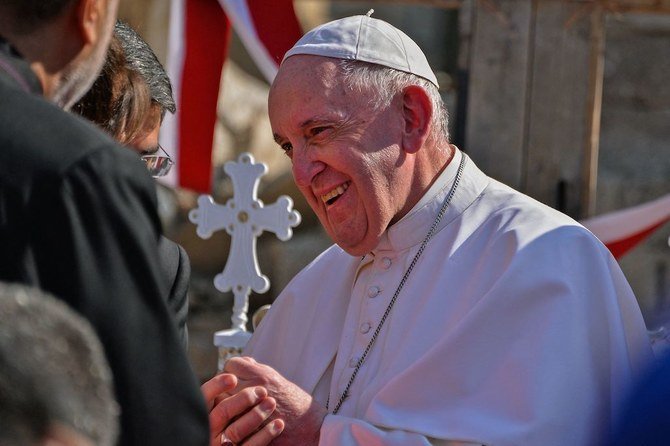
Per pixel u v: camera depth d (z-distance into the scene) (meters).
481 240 9.19
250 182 12.28
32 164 5.53
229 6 14.62
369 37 9.09
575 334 8.47
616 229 14.68
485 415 8.31
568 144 17.11
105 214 5.54
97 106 8.20
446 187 9.41
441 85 18.27
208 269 22.70
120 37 8.91
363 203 8.93
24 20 6.14
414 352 8.85
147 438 5.46
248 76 26.41
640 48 25.47
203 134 15.23
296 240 22.75
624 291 9.09
